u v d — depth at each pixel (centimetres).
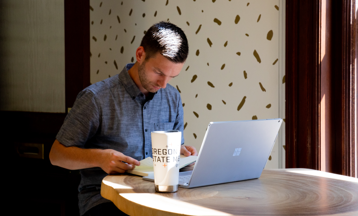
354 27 174
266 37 197
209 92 222
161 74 126
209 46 221
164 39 122
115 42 272
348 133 176
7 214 216
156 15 247
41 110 221
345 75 175
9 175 217
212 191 90
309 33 175
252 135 98
